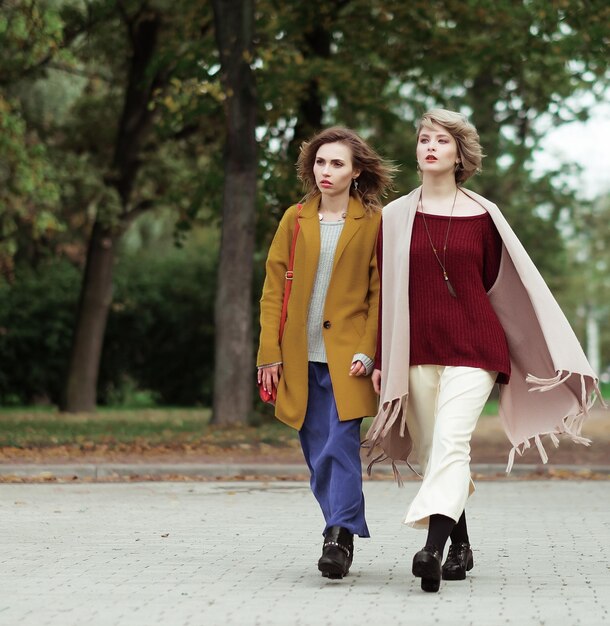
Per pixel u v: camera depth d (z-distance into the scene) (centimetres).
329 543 646
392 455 680
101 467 1407
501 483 1341
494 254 650
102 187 2719
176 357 3631
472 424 629
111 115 2998
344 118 2419
